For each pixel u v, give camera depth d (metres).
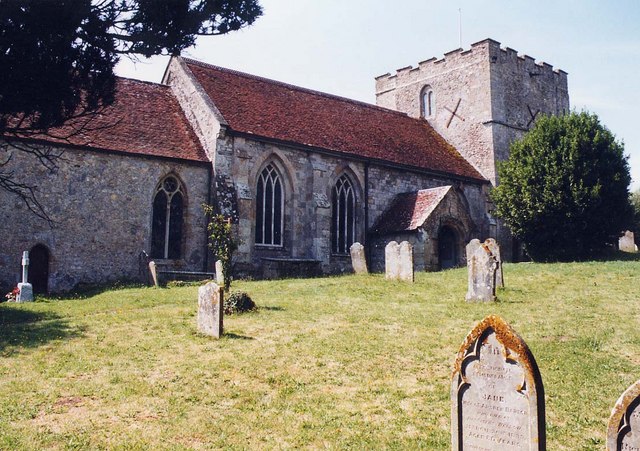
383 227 29.72
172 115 27.61
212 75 29.22
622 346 11.60
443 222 28.83
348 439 7.44
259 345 11.88
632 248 38.91
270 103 29.66
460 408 6.39
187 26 15.80
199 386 9.45
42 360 10.95
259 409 8.50
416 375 10.05
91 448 7.09
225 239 17.86
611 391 9.20
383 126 34.94
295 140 27.58
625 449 5.51
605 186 28.58
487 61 36.72
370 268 29.73
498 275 18.84
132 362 10.80
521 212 29.81
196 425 7.86
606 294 16.92
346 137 30.89
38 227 21.81
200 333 12.94
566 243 29.27
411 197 30.69
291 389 9.32
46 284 21.84
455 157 36.59
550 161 29.14
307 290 19.12
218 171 24.92
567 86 42.00
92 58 15.80
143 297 18.22
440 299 16.97
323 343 11.96
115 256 23.17
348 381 9.73
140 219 23.84
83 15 14.57
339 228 29.45
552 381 9.62
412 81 41.25
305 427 7.84
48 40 14.43
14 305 17.66
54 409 8.43
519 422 5.97
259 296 18.00
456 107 38.22
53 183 22.25
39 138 21.91
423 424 7.96
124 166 23.75
